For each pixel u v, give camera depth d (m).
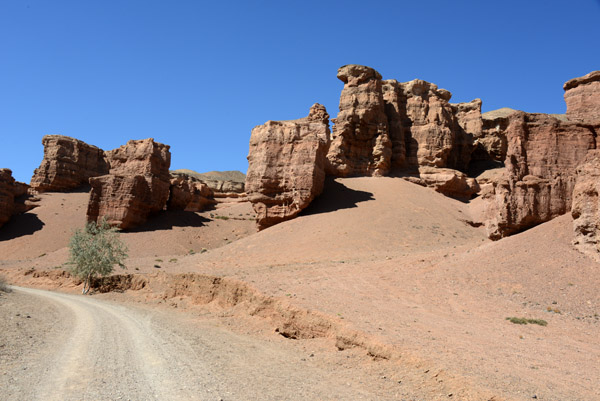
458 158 84.88
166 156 82.12
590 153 30.11
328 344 17.48
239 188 113.00
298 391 12.20
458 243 47.06
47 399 10.98
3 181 77.56
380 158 77.56
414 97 85.00
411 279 26.78
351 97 80.00
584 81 42.97
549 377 11.23
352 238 48.31
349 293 24.23
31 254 65.75
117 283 43.62
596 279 21.08
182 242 66.31
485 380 10.84
